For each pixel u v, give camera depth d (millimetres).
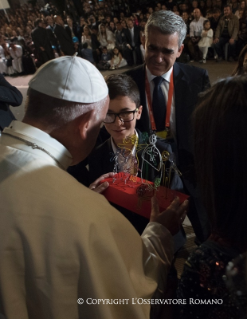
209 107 484
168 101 1409
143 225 1052
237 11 5188
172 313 649
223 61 5348
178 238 1073
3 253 543
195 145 513
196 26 5352
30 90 664
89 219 552
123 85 1009
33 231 541
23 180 577
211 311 526
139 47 6020
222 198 486
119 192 986
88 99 651
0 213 555
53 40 6613
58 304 544
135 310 568
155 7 6352
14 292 554
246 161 443
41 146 626
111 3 7352
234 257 511
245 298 461
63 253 532
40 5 8664
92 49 6547
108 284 563
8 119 1813
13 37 6914
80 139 686
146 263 660
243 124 438
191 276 542
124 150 1073
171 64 1342
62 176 601
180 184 1074
